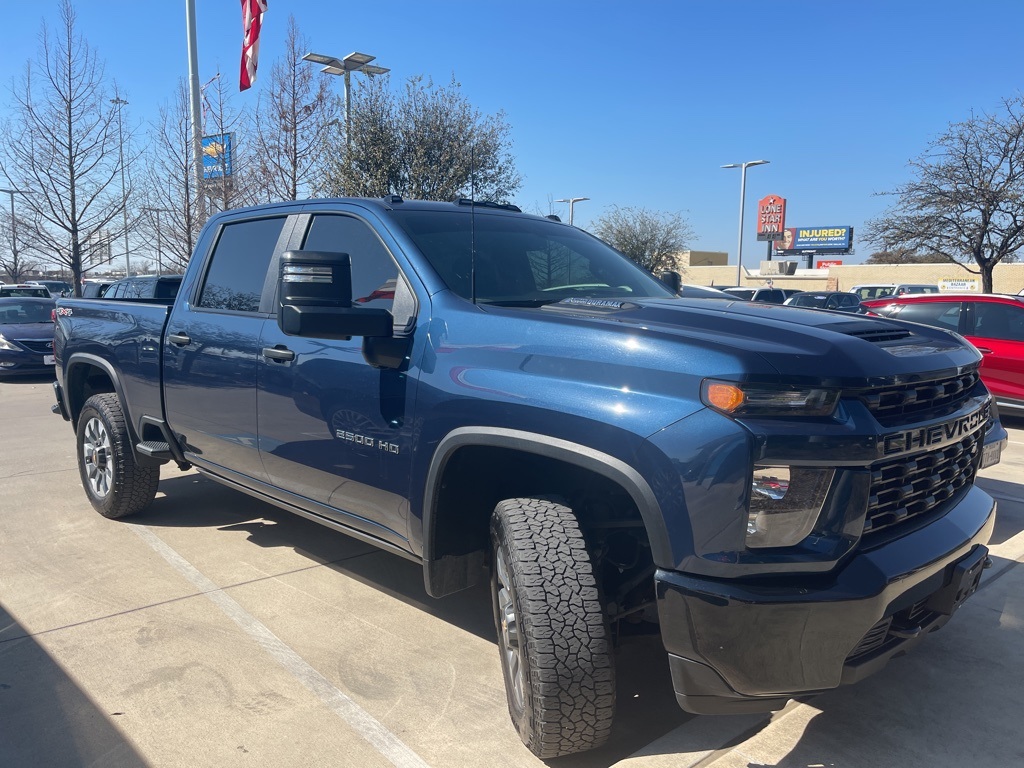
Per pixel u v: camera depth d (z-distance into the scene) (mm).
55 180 16641
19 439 8133
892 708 2980
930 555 2359
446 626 3689
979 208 21781
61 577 4246
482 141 14445
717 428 2160
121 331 4836
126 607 3869
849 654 2240
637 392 2326
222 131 15344
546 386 2520
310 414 3426
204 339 4105
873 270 49250
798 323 2551
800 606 2131
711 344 2285
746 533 2145
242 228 4230
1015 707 2986
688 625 2201
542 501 2676
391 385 3031
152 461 4957
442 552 2984
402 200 3666
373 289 3336
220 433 4074
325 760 2670
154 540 4844
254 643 3502
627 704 3029
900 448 2328
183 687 3127
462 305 2947
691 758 2672
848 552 2215
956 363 2652
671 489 2197
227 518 5289
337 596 4020
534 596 2455
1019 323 8516
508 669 2746
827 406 2203
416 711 2965
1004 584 4094
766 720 2912
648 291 3770
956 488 2797
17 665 3299
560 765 2633
